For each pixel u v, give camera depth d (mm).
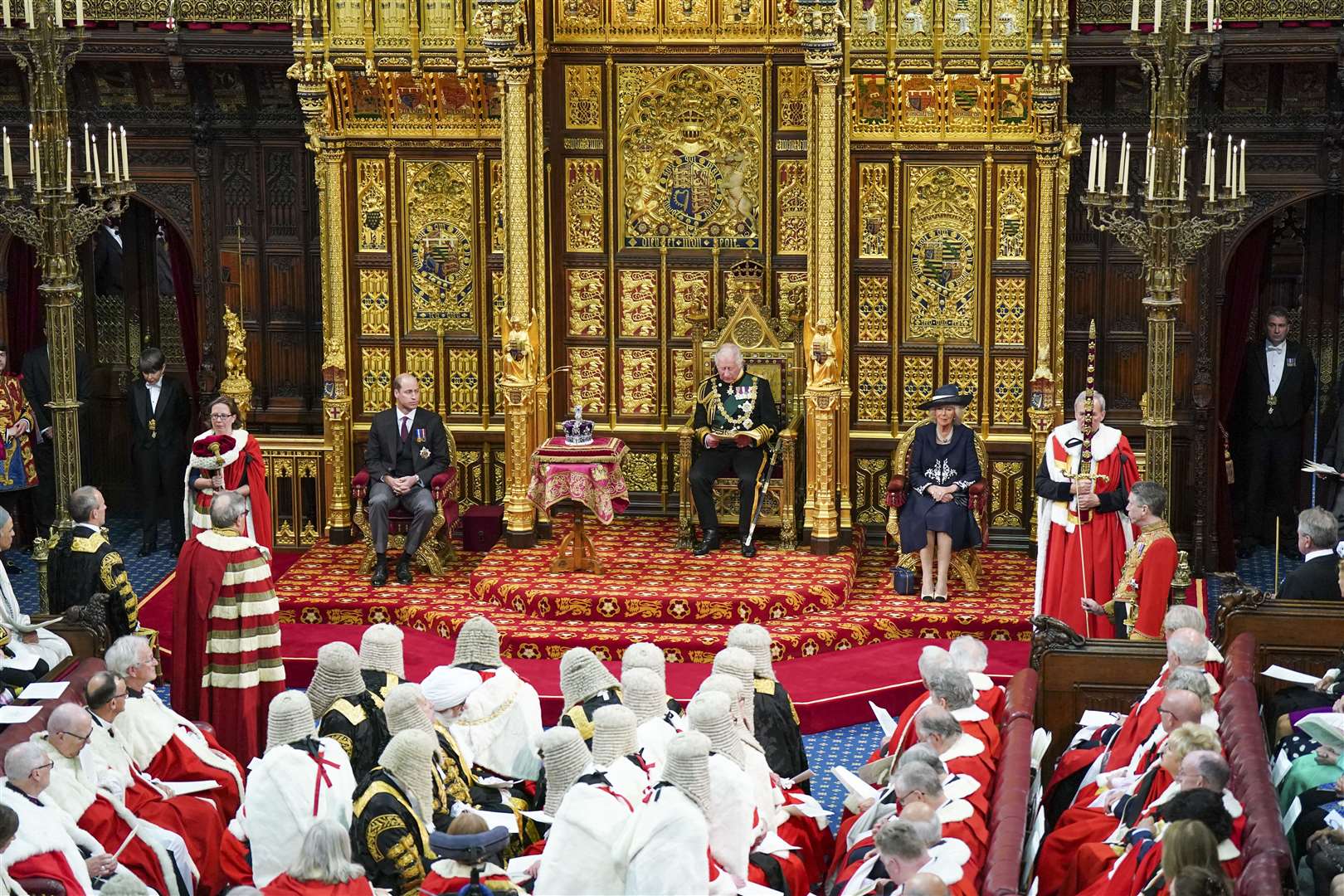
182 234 18484
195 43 17438
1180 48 12859
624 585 15938
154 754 11367
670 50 17438
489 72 17312
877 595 16375
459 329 18172
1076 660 12547
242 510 13430
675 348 17969
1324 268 18797
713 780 9609
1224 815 8812
